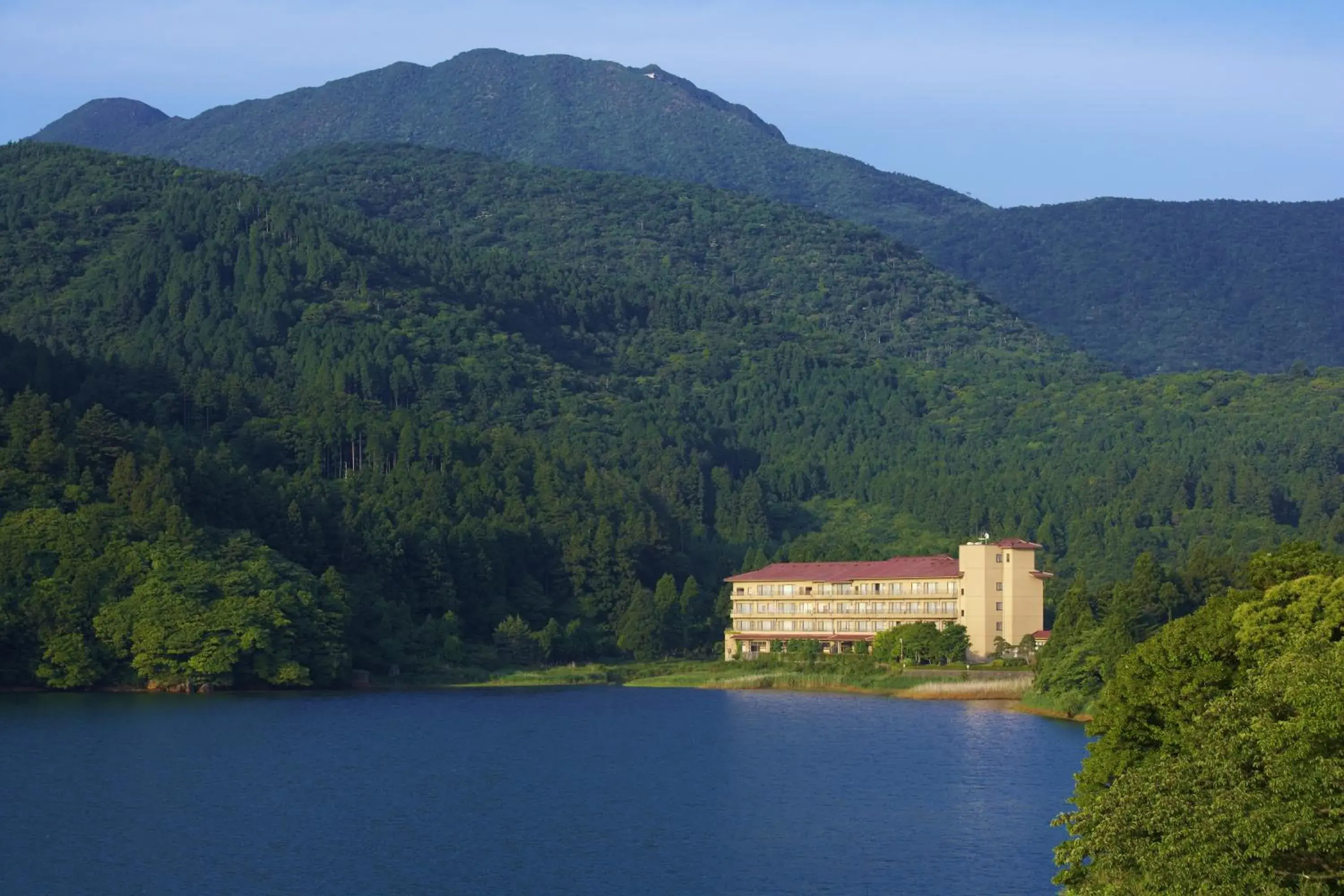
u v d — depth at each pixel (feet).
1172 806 247.09
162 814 449.89
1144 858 245.45
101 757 545.44
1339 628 307.58
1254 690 262.26
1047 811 453.17
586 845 414.62
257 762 541.34
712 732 627.46
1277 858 233.96
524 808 463.42
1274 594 330.95
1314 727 237.04
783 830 430.20
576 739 608.19
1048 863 391.45
